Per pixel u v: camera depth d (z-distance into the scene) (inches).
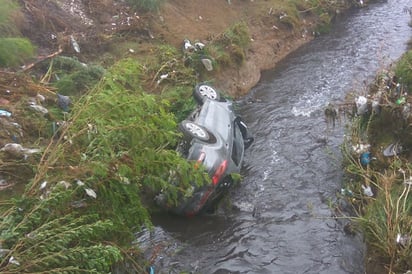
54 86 335.0
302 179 346.9
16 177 231.3
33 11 426.6
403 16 756.0
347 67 563.2
